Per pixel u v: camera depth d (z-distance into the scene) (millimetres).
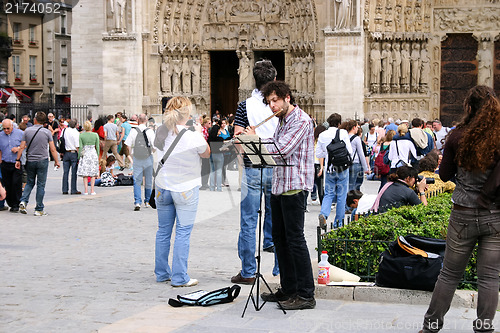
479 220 9242
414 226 13367
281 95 11289
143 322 10820
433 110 43156
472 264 12156
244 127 13078
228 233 19234
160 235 13609
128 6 43594
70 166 28047
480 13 42594
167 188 13281
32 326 10680
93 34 46125
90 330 10477
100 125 34406
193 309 11586
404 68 42344
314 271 12961
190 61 44938
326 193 19328
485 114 9242
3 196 12750
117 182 31062
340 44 40750
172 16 44250
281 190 11258
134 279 13891
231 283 13602
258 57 45438
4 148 22891
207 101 45125
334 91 41000
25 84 60406
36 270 14602
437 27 42969
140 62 43719
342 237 13180
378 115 42219
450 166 9570
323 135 19422
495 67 42938
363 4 40812
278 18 43531
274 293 12320
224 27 44469
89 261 15562
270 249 16453
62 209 23828
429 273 11516
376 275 12141
